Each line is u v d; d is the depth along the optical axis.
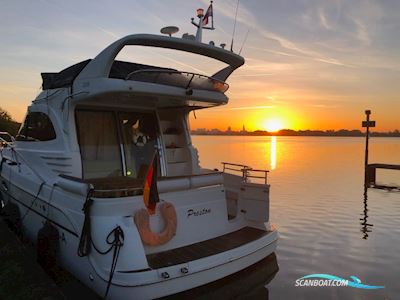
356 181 21.77
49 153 6.18
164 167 6.71
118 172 6.39
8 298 4.38
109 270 4.32
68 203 5.14
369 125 21.27
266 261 6.25
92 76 5.23
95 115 6.27
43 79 6.81
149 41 5.16
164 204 5.14
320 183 20.78
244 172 6.62
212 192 5.86
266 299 5.54
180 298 4.80
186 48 5.57
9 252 5.91
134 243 4.40
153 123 6.81
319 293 5.83
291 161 39.59
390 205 13.95
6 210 7.52
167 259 4.75
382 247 8.55
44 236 5.45
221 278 5.08
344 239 9.22
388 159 41.62
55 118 6.22
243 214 6.46
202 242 5.56
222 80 6.47
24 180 6.87
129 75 4.99
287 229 10.20
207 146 98.81
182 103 6.20
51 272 5.38
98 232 4.50
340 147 91.31
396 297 5.77
